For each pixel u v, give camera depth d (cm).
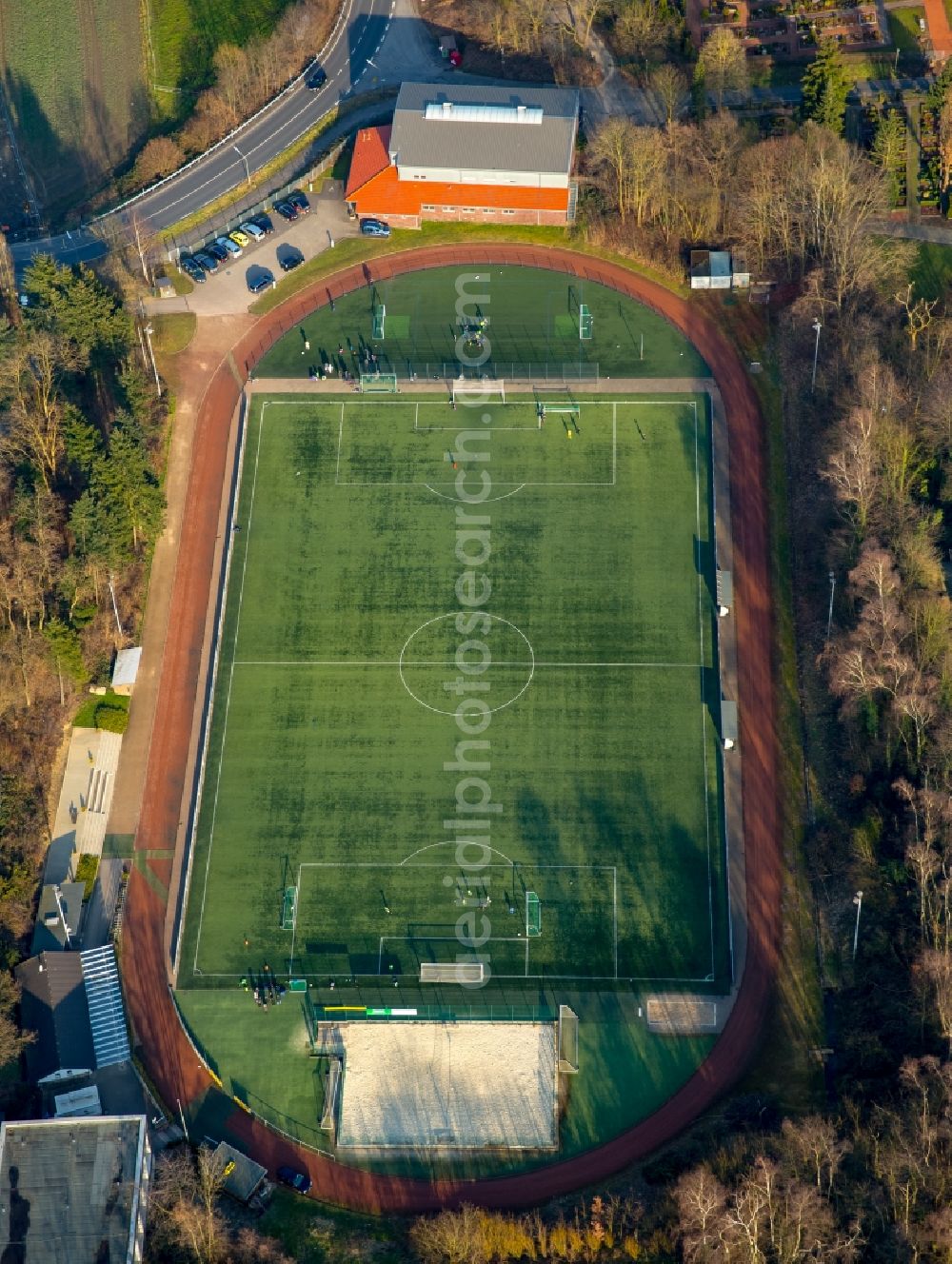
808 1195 17888
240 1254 18862
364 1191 19725
